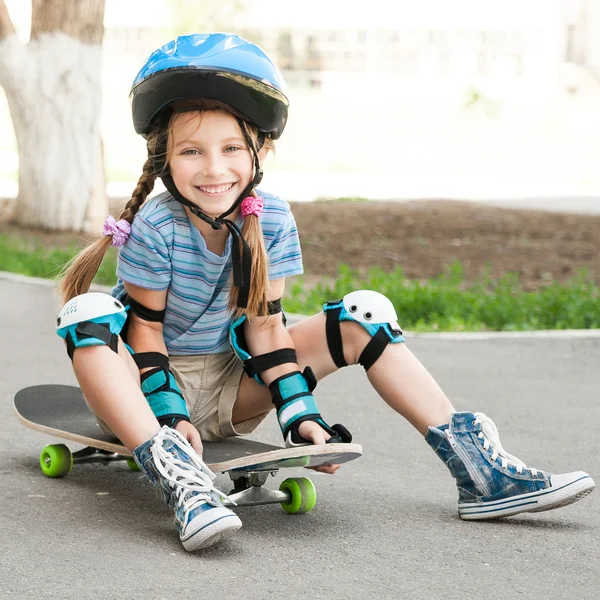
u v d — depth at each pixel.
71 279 3.98
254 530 3.76
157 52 3.68
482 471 3.85
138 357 3.80
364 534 3.75
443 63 45.34
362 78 44.62
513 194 23.78
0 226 15.63
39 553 3.41
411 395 3.89
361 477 4.60
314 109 39.62
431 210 18.78
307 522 3.88
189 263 3.75
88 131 15.68
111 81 42.47
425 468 4.79
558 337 8.83
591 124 38.62
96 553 3.42
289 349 3.90
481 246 15.06
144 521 3.79
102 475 4.45
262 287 3.77
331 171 30.64
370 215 17.92
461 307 9.92
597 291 11.09
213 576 3.25
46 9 15.30
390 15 45.50
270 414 5.89
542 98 42.78
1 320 8.88
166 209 3.73
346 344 3.92
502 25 45.16
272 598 3.09
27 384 6.37
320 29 45.50
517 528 3.86
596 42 45.09
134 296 3.81
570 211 19.20
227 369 4.04
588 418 5.99
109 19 45.00
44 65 15.45
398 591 3.19
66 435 4.02
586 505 4.22
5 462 4.58
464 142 35.66
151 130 3.77
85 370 3.60
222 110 3.63
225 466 3.61
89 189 15.75
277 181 27.00
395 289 10.57
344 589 3.19
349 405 6.16
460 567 3.42
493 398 6.48
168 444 3.50
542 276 12.85
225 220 3.69
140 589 3.12
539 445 5.31
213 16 37.00
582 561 3.52
